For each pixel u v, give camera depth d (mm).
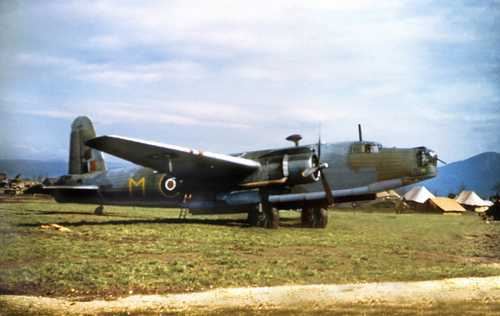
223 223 18609
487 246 12719
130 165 20875
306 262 9758
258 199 17031
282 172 16500
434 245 12797
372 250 11672
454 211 37344
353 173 17141
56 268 8469
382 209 38500
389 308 6309
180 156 16328
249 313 6082
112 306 6352
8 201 33625
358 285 7570
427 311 6199
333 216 27688
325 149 17656
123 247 11180
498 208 24703
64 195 21656
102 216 21375
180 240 12805
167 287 7383
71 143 22984
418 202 38906
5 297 6688
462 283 7699
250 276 8180
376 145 17266
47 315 5973
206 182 17984
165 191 19312
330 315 6023
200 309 6250
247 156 17641
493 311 6195
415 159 16641
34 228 14711
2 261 9227
